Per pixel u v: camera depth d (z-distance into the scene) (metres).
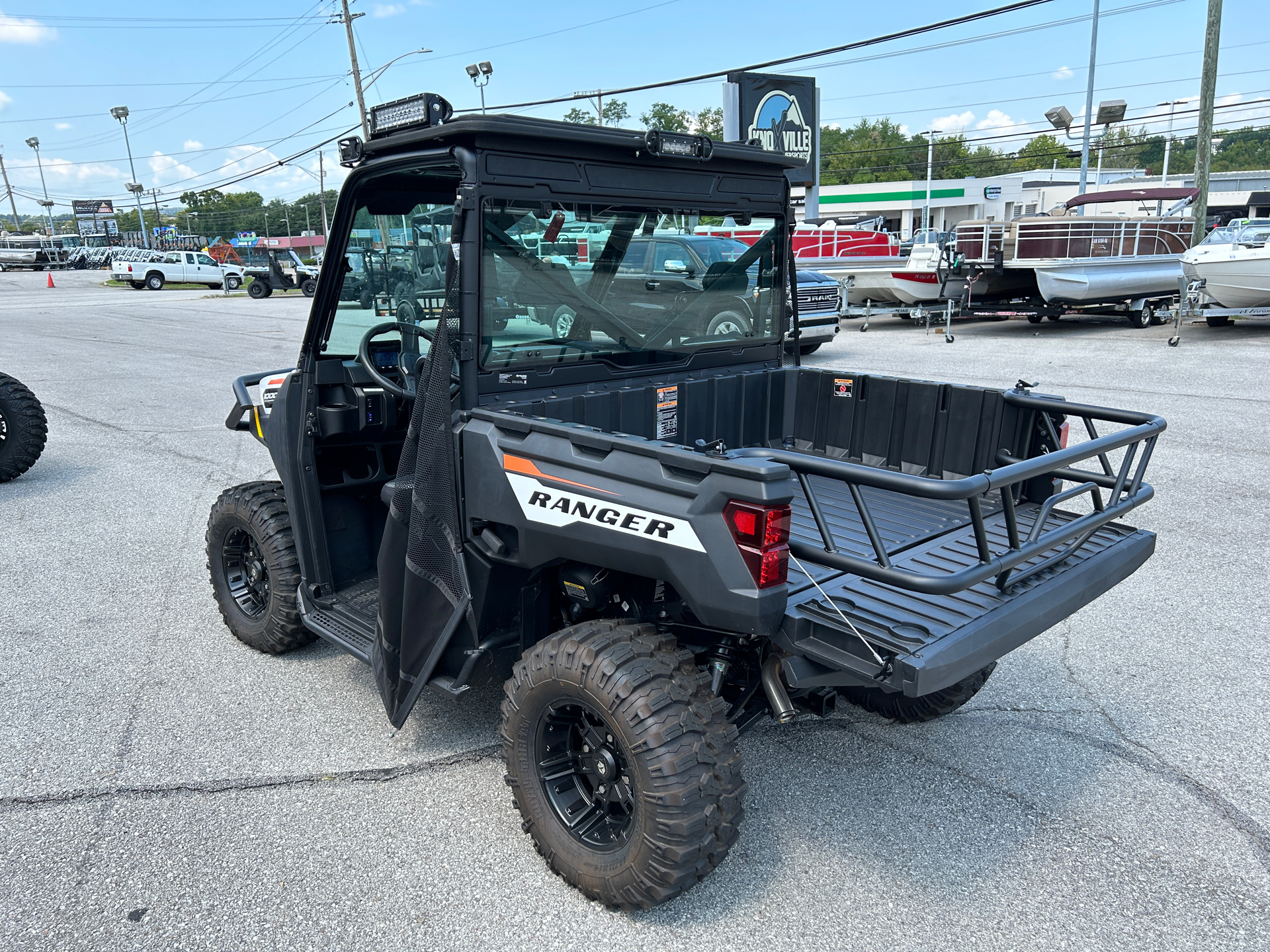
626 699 2.32
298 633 4.08
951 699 3.38
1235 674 4.01
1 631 4.56
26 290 43.12
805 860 2.79
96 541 5.98
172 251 46.72
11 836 2.91
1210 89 18.08
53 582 5.23
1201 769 3.29
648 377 3.35
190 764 3.34
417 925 2.52
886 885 2.68
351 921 2.53
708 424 3.61
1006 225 16.44
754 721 2.82
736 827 2.39
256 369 14.45
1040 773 3.28
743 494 2.16
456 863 2.78
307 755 3.40
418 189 3.19
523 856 2.81
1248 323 17.14
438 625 2.79
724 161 3.36
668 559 2.31
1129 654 4.21
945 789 3.17
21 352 16.77
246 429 4.30
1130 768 3.30
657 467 2.34
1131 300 17.25
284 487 3.79
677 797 2.26
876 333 18.11
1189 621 4.56
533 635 2.97
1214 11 17.72
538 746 2.64
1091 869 2.75
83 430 9.58
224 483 7.41
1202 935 2.47
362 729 3.60
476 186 2.62
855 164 96.56
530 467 2.59
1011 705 3.78
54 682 4.00
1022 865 2.77
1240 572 5.16
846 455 3.91
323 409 3.64
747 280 3.68
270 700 3.84
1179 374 11.46
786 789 3.18
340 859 2.80
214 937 2.47
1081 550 2.93
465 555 2.83
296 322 23.50
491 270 2.74
